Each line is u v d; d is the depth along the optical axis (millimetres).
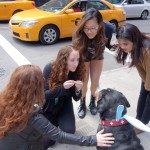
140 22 13773
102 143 2326
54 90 3070
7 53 7344
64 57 2982
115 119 2449
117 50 3033
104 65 6410
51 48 7957
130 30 2662
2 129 2020
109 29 3809
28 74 2012
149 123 3830
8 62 6641
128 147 2387
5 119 2006
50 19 8180
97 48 3688
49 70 3119
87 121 4066
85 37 3561
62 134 2230
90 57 3783
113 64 6484
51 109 3277
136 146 2453
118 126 2443
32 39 8102
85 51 3641
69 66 3021
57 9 8672
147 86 3062
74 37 3621
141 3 14453
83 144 2303
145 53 2760
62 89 3062
